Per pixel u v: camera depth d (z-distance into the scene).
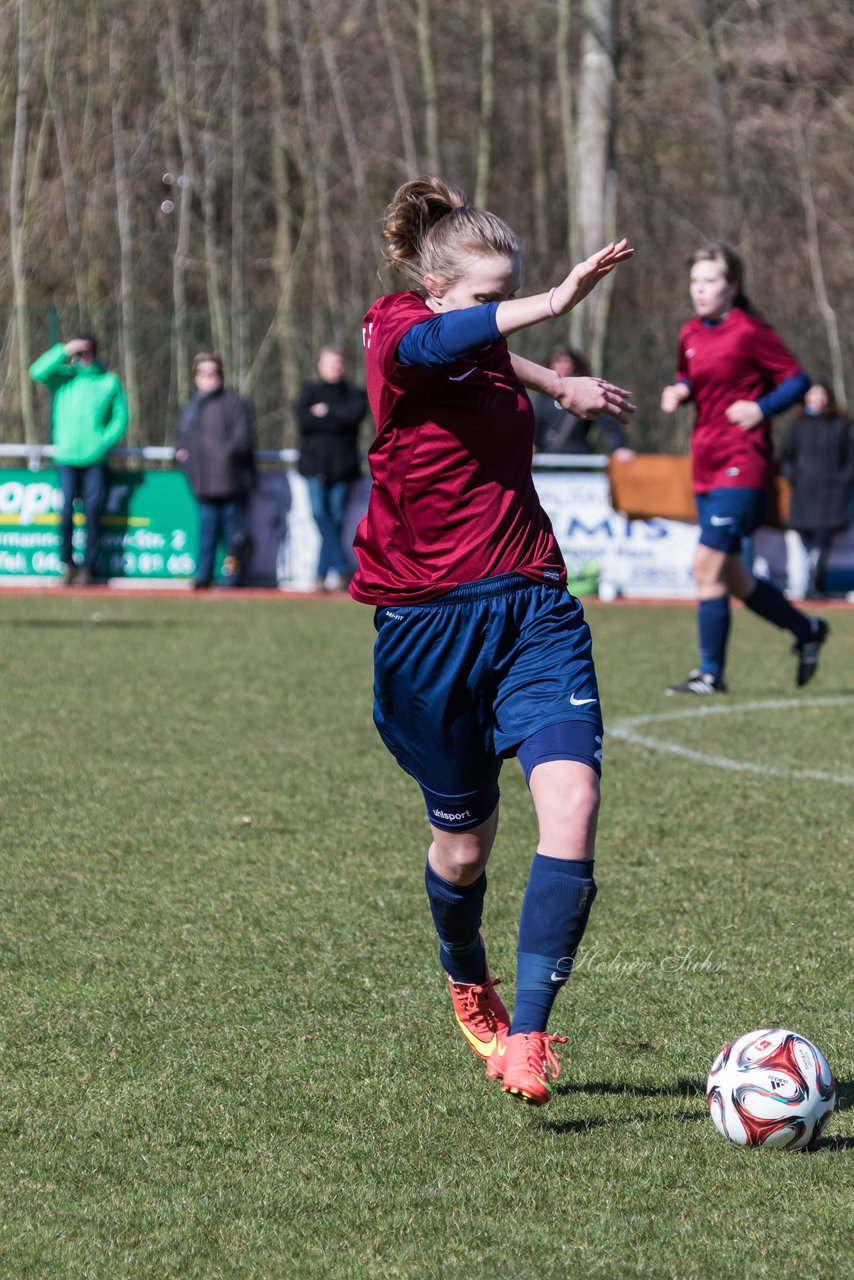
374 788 21.70
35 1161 10.16
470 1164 10.12
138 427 62.16
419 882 16.98
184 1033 12.50
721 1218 9.34
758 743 25.25
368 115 94.75
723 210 97.50
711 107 98.75
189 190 84.31
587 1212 9.42
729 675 33.53
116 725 26.48
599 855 18.27
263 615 44.66
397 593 10.74
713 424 28.52
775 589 29.69
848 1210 9.45
